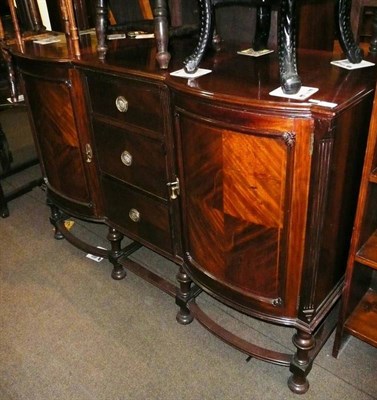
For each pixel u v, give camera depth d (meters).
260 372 1.42
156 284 1.68
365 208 1.17
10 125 3.27
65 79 1.50
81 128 1.58
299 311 1.22
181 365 1.46
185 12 1.72
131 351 1.52
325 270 1.20
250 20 1.54
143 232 1.60
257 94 1.02
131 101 1.33
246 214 1.15
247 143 1.04
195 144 1.17
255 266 1.21
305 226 1.08
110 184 1.61
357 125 1.07
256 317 1.28
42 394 1.38
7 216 2.35
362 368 1.41
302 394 1.34
